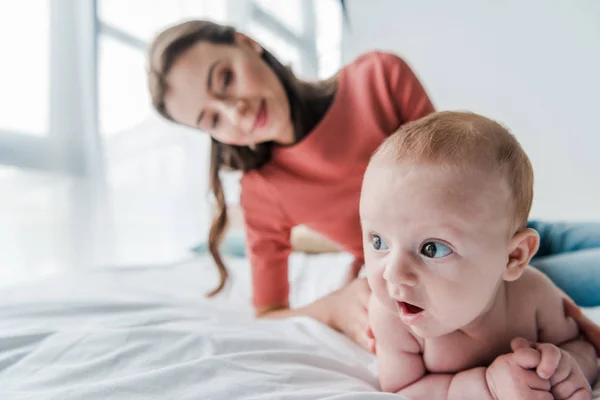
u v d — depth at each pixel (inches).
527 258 16.4
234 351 21.8
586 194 74.6
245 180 40.6
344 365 22.2
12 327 28.0
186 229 87.7
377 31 89.7
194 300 39.5
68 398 16.6
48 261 62.4
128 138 75.9
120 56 74.5
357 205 37.2
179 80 30.3
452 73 84.7
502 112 80.7
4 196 58.6
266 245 39.6
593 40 73.6
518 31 79.0
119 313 32.5
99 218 67.8
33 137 61.3
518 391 15.5
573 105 75.3
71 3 65.9
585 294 32.9
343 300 30.6
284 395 16.5
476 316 16.4
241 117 31.0
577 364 16.8
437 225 14.9
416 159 15.8
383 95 35.5
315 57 92.0
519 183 16.2
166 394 16.8
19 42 60.1
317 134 35.3
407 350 19.3
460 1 83.0
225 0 91.6
